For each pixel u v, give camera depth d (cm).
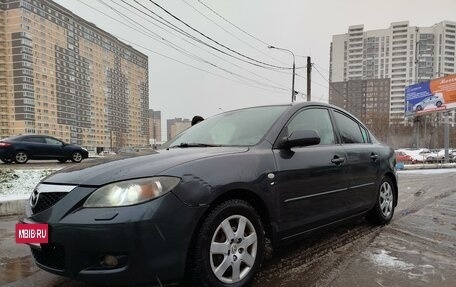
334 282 330
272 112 403
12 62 5422
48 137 1744
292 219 352
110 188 264
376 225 525
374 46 4859
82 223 253
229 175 299
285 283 328
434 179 1302
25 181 889
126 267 253
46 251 278
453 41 4709
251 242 313
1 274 363
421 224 543
